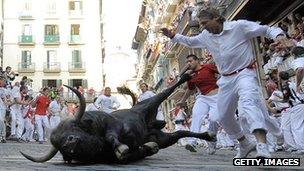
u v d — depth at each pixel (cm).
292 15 1434
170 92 640
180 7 3394
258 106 501
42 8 5562
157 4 4344
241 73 512
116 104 1449
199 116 842
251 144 577
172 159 673
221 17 517
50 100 1817
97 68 5541
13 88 1599
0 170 457
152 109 614
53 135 518
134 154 562
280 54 1212
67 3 5612
